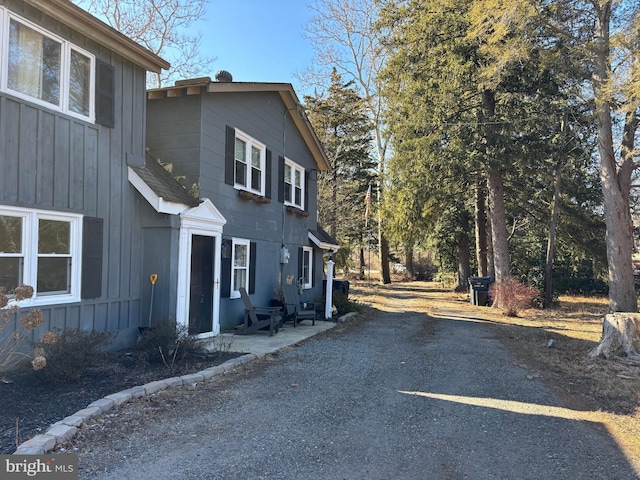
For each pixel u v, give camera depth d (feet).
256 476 10.96
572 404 17.75
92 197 22.43
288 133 44.14
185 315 26.45
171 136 29.58
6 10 18.21
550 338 33.88
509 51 38.88
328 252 57.36
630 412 16.70
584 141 51.96
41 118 19.74
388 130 58.95
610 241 41.50
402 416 15.88
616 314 26.37
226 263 32.24
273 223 40.42
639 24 31.04
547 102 47.67
